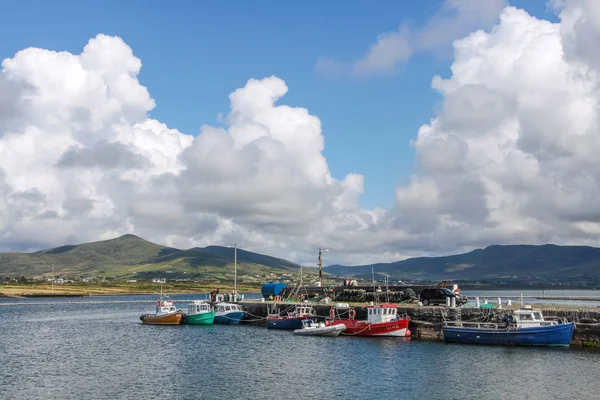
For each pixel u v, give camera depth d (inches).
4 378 2180.1
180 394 1897.1
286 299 4522.6
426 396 1829.5
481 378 2057.1
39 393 1925.4
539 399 1777.8
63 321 4894.2
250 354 2691.9
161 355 2716.5
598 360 2349.9
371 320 3235.7
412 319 3154.5
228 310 4298.7
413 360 2416.3
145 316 4483.3
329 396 1847.9
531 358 2400.3
